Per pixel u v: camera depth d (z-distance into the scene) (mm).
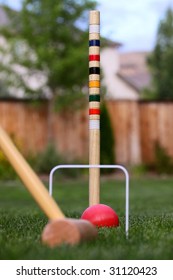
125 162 15570
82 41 15172
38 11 14883
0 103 14570
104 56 28047
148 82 37531
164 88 30969
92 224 4121
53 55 14586
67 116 15141
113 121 15562
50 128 14930
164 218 5562
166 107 15773
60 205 9391
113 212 4613
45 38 14773
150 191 11789
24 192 11781
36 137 14867
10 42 14859
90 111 4926
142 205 9047
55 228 3703
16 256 3490
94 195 4844
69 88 15023
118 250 3637
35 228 4746
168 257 3523
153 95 31438
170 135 15758
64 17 15047
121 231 4371
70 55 14680
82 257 3463
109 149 14969
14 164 4000
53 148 14102
